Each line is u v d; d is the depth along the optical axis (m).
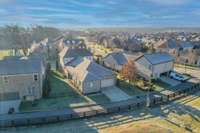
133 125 31.95
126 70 52.72
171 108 39.59
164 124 32.59
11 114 35.81
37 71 41.59
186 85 54.50
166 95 46.38
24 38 116.25
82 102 41.34
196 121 34.34
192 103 42.47
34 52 78.56
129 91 47.97
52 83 52.28
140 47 104.06
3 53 96.50
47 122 32.84
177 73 66.25
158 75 58.16
